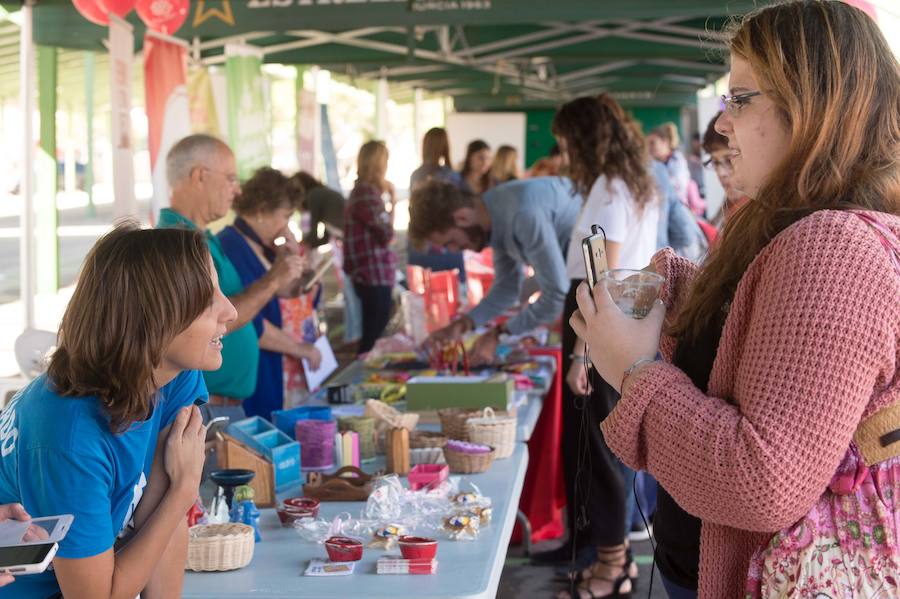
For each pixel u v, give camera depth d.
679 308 1.69
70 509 1.52
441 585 1.92
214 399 3.59
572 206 4.18
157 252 1.59
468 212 4.16
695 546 1.63
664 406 1.32
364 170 7.44
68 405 1.55
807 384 1.21
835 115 1.31
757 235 1.38
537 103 20.09
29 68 5.56
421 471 2.69
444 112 20.95
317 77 11.45
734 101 1.41
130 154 5.27
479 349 4.38
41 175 6.62
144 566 1.66
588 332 1.47
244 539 2.05
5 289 12.92
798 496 1.22
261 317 3.95
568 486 3.95
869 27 1.35
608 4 5.57
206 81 7.62
